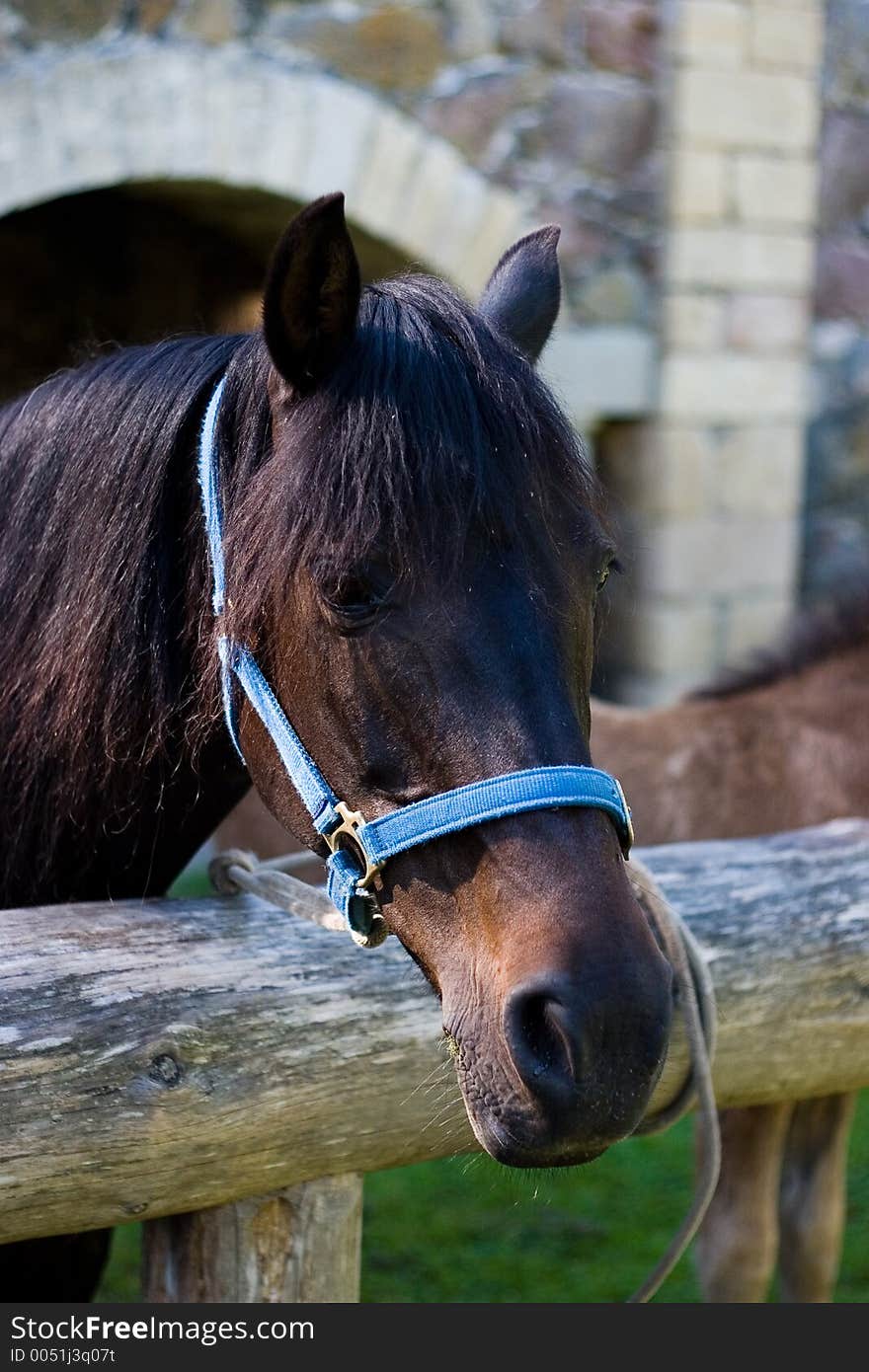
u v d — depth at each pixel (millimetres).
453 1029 958
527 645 975
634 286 4465
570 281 4340
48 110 3354
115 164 3479
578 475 1055
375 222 3949
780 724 2459
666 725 2578
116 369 1257
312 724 1025
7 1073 999
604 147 4340
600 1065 873
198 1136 1083
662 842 2447
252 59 3686
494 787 950
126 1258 2686
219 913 1204
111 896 1281
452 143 4055
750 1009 1378
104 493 1185
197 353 1228
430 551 961
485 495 974
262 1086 1112
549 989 878
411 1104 1202
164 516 1164
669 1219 2814
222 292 5035
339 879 1042
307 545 976
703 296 4531
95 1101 1031
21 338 5008
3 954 1077
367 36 3873
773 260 4660
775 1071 1429
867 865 1527
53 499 1227
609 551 1073
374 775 999
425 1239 2709
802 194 4676
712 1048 1276
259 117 3689
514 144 4168
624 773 2506
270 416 1102
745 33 4453
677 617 4602
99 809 1219
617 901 927
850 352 5191
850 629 2492
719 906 1402
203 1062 1087
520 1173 1192
